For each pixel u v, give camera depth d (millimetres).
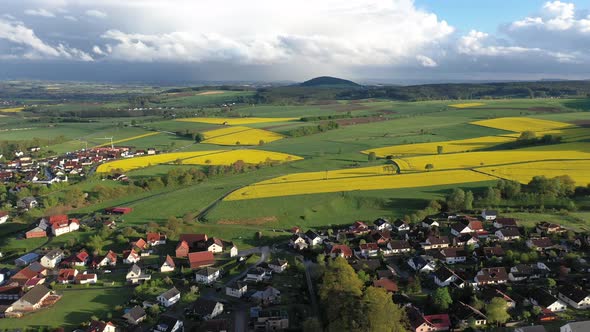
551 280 117562
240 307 116000
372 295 102375
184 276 135250
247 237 163500
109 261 144625
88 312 114188
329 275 114562
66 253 152750
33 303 115812
